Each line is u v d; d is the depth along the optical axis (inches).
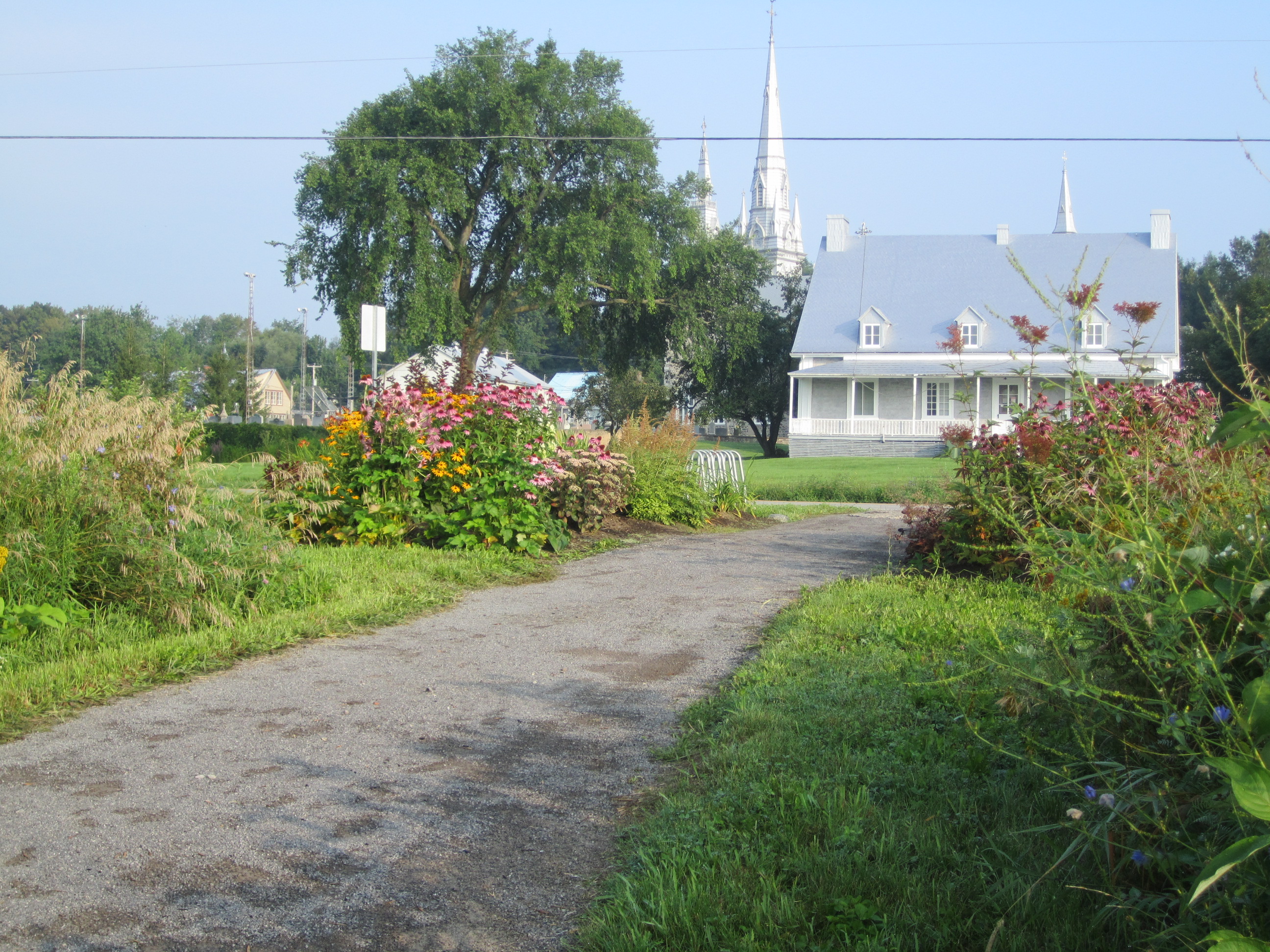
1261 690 92.9
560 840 141.8
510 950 113.2
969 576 342.0
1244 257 3127.5
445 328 1333.7
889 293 1930.4
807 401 1870.1
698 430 2869.1
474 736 185.9
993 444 329.7
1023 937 108.4
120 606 258.2
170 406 295.4
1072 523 193.6
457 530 387.2
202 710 198.7
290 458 406.6
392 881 128.4
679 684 221.6
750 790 151.2
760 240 5078.7
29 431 266.7
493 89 1331.2
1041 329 332.5
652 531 497.4
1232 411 123.5
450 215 1433.3
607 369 1754.4
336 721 193.0
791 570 383.6
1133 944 105.4
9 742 178.2
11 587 237.1
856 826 137.3
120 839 138.3
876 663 224.1
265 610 279.7
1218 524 117.7
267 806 151.1
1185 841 105.6
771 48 5044.3
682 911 116.1
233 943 112.4
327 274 1387.8
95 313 3764.8
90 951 109.6
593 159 1428.4
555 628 277.6
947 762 161.5
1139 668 114.7
